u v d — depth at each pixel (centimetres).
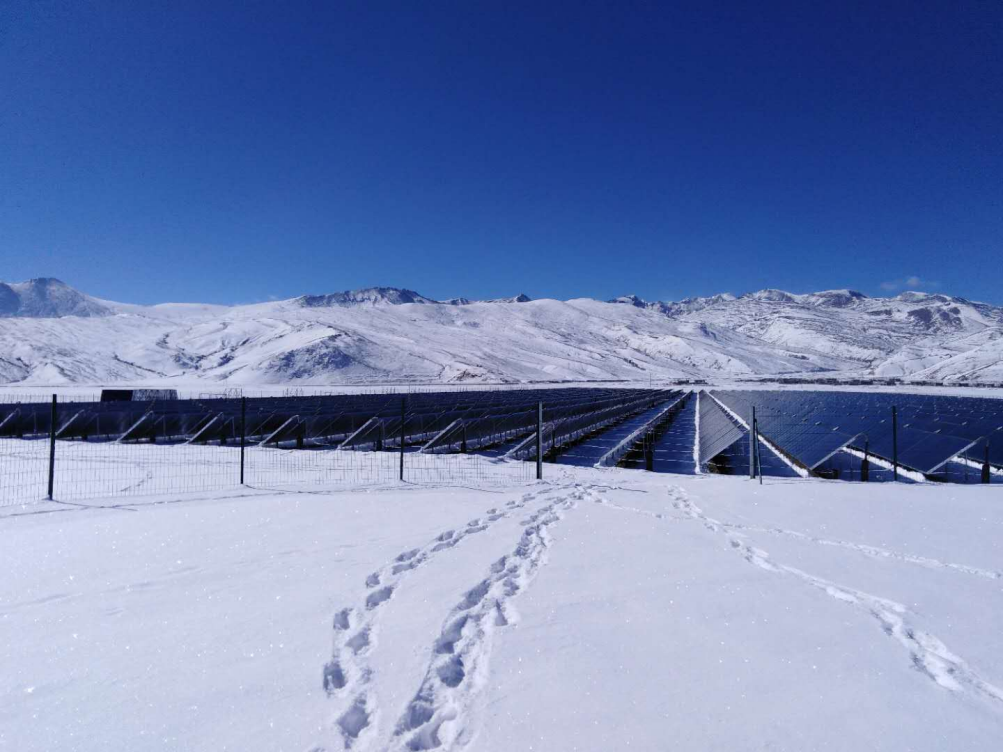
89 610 600
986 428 1922
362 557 792
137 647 511
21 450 2338
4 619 575
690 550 828
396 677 460
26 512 1139
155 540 884
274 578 703
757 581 689
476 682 454
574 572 729
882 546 853
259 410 3152
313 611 596
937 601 623
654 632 543
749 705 412
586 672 464
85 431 2948
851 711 404
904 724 387
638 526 988
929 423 2139
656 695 427
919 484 1466
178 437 2816
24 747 365
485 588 671
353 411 3144
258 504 1195
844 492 1305
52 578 701
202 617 581
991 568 745
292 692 436
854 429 2152
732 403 4716
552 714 404
